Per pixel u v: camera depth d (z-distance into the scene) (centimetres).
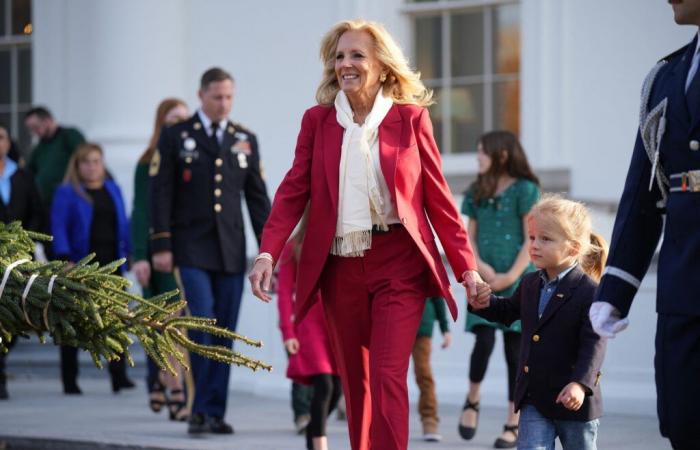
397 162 760
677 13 606
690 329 592
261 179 1202
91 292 679
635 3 1443
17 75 1900
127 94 1734
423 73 1620
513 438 1108
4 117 1912
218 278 1177
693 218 593
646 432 1186
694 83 600
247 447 1109
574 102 1484
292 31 1656
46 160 1716
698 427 592
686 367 591
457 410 1374
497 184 1147
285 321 1060
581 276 737
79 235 1524
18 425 1258
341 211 764
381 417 737
